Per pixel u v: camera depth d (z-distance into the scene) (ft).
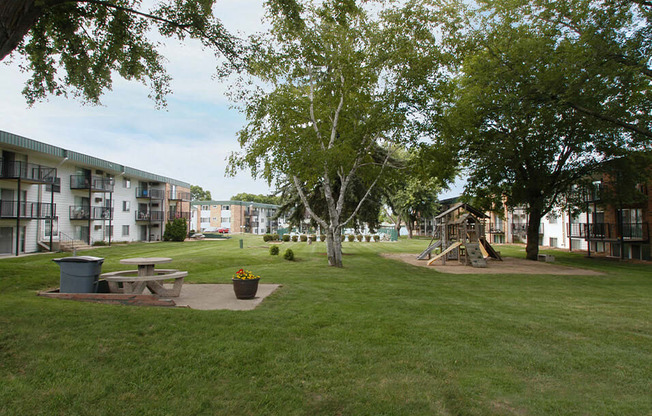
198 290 34.19
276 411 12.03
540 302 31.60
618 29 45.09
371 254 94.68
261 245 124.36
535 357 17.39
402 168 64.54
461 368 15.92
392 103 52.85
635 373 15.78
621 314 26.99
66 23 30.66
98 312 20.86
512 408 12.62
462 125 59.41
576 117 59.77
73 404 11.87
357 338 19.42
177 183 170.71
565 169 80.69
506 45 56.59
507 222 158.51
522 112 55.26
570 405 12.88
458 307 28.27
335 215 62.64
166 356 15.71
